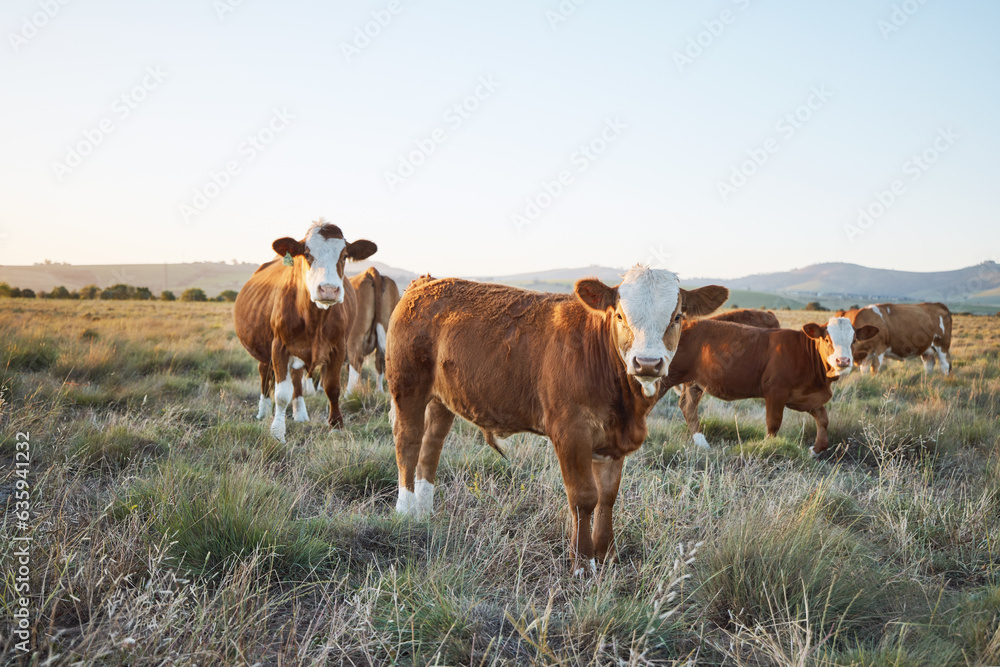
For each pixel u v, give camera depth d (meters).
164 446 5.97
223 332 19.84
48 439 5.50
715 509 4.74
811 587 3.50
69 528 3.73
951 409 8.67
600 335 4.02
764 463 6.63
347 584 3.59
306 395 9.89
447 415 5.30
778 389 7.85
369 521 4.47
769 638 2.95
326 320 7.44
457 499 4.99
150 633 2.72
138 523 3.77
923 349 15.45
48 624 2.86
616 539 4.48
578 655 2.92
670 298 3.71
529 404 4.40
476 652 2.97
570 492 4.07
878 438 7.37
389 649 2.93
